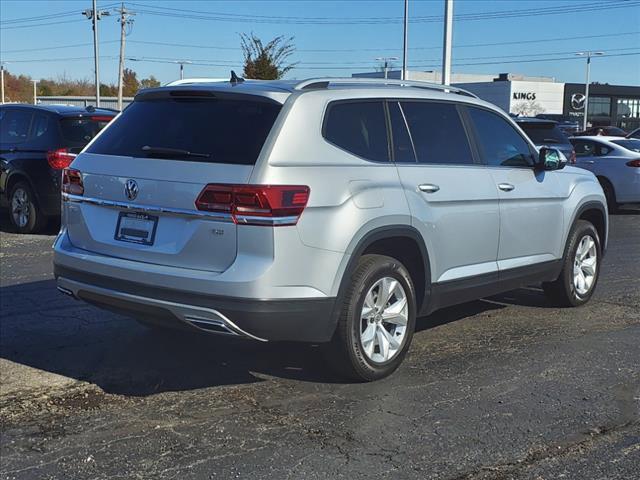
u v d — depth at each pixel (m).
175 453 3.98
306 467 3.82
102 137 5.12
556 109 80.75
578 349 5.80
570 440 4.16
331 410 4.54
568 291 6.92
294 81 4.93
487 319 6.68
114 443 4.09
